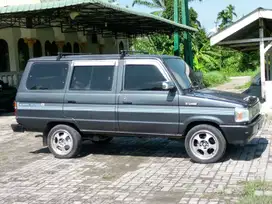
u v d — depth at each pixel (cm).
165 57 812
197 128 759
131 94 791
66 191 639
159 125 776
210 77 3169
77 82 838
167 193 605
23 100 870
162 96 771
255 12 1373
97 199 594
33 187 668
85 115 824
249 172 690
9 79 2019
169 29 2450
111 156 859
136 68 800
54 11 1484
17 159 879
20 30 2103
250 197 559
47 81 862
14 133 1209
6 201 605
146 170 738
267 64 1869
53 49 2369
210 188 616
